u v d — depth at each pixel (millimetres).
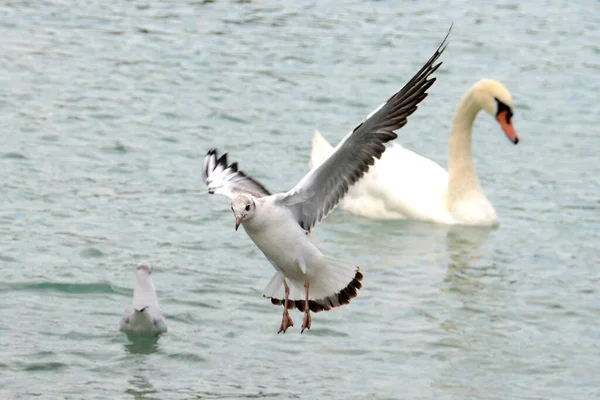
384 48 26453
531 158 20859
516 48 27219
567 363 12781
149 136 20359
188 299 13969
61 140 19750
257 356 12586
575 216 18047
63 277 14312
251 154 19875
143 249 15469
